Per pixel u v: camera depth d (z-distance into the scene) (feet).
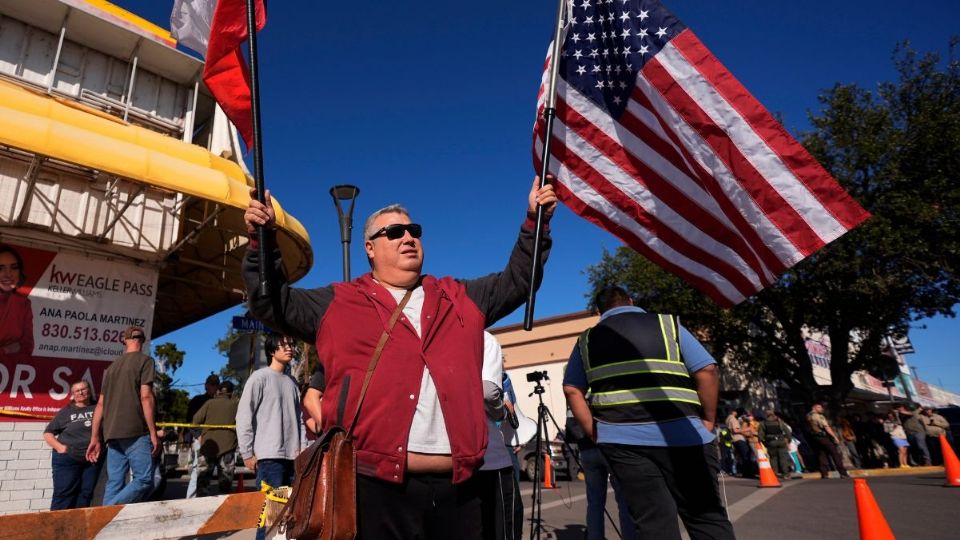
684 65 11.89
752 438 46.88
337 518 5.66
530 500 31.60
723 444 50.55
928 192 52.65
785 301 59.67
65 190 24.61
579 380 11.37
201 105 31.40
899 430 53.83
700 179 11.91
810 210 11.00
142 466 16.79
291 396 16.34
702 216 11.96
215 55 11.75
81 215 24.80
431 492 6.25
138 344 18.04
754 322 68.23
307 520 5.66
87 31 26.89
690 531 9.63
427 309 7.05
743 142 11.42
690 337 10.43
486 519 6.95
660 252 12.21
